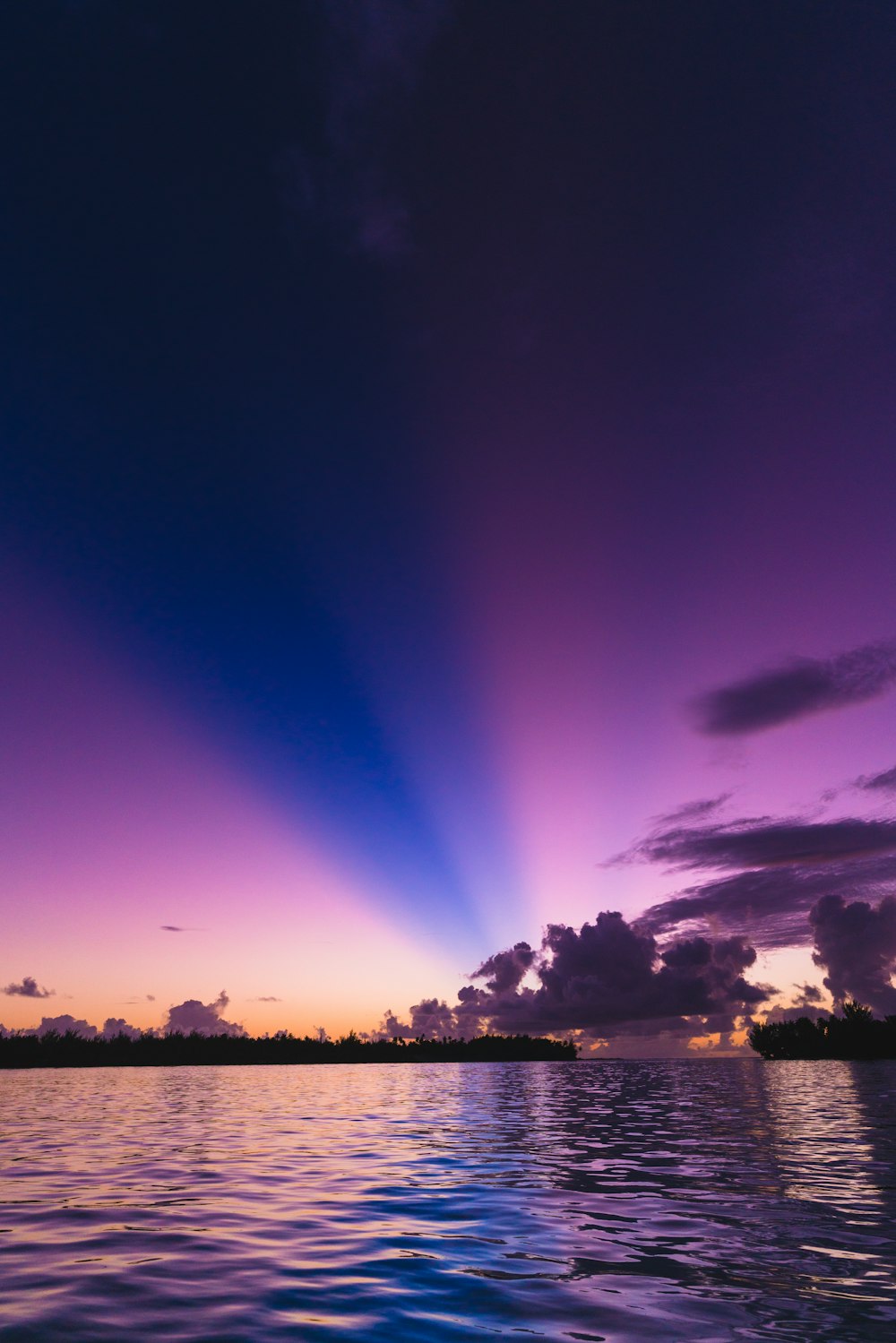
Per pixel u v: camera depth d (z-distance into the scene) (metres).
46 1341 4.86
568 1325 5.20
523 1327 5.16
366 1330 5.10
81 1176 11.30
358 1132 17.09
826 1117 19.19
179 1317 5.35
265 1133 16.94
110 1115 21.45
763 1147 14.20
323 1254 7.00
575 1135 16.45
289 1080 42.22
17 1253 7.00
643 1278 6.24
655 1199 9.52
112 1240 7.52
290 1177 11.25
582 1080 39.53
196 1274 6.38
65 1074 50.22
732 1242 7.39
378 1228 8.02
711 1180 10.83
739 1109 21.80
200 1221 8.35
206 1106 24.17
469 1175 11.39
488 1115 21.09
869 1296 5.78
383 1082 39.09
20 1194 9.92
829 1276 6.27
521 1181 10.89
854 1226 8.02
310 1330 5.09
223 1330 5.09
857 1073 40.25
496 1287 6.03
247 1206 9.18
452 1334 5.04
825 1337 4.94
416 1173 11.66
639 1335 5.00
